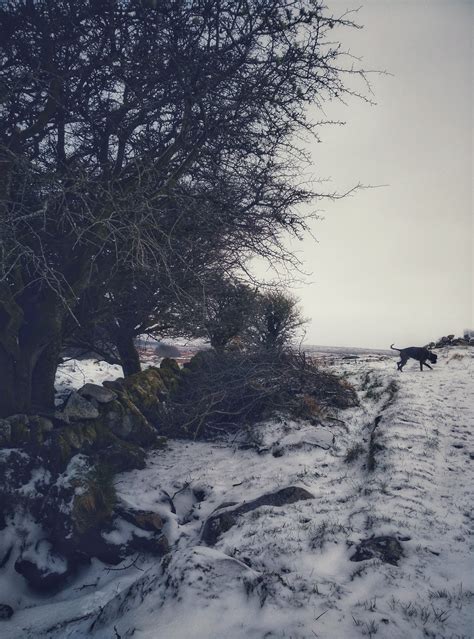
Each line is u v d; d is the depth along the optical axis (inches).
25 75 279.6
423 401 453.1
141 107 315.9
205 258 368.5
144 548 271.0
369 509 258.8
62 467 299.7
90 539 269.9
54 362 362.6
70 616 211.3
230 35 295.3
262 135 335.0
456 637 150.9
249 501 288.2
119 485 328.5
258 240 352.8
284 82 319.9
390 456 327.3
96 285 371.6
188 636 145.9
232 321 515.5
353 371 665.0
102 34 299.1
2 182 283.3
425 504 259.1
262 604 165.0
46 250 354.6
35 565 255.3
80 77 313.9
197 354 538.9
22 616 224.2
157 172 313.9
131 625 154.3
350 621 159.3
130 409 391.5
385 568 197.9
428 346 960.3
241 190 355.6
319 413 456.8
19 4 292.0
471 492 272.1
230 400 464.8
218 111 307.0
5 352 324.5
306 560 209.6
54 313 330.6
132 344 526.0
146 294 440.8
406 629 155.0
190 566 173.3
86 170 327.6
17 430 303.9
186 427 430.9
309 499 290.5
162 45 291.7
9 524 268.8
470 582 184.4
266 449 387.2
